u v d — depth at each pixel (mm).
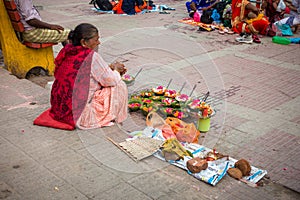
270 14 8734
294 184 3094
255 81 5547
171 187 2898
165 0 12453
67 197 2723
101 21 9016
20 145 3398
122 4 9898
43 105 4246
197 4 9344
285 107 4668
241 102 4754
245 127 4082
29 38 5000
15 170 3027
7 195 2721
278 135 3943
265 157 3516
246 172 3131
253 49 7293
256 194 2893
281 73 5961
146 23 8969
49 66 5438
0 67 5434
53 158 3211
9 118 3906
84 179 2939
